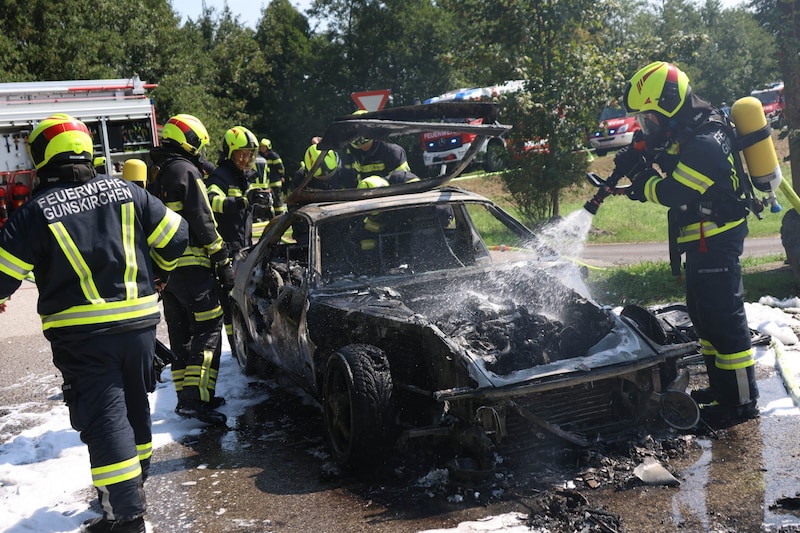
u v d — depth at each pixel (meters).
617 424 4.43
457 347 4.23
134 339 3.80
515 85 12.90
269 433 5.41
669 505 3.77
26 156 13.20
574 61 10.81
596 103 10.79
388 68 29.59
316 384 5.10
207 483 4.59
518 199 11.95
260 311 6.11
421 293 5.39
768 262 10.09
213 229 5.53
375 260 5.87
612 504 3.83
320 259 5.52
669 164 4.80
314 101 31.00
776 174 4.93
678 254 4.95
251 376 6.86
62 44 21.56
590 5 11.01
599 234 14.94
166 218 3.99
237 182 6.80
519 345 4.44
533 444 4.30
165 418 5.86
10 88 12.76
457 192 6.06
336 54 29.94
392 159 7.75
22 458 5.23
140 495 3.77
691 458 4.31
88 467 4.96
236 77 30.97
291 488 4.41
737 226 4.77
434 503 4.01
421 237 6.07
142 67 24.25
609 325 4.70
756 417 4.85
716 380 4.88
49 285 3.68
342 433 4.57
